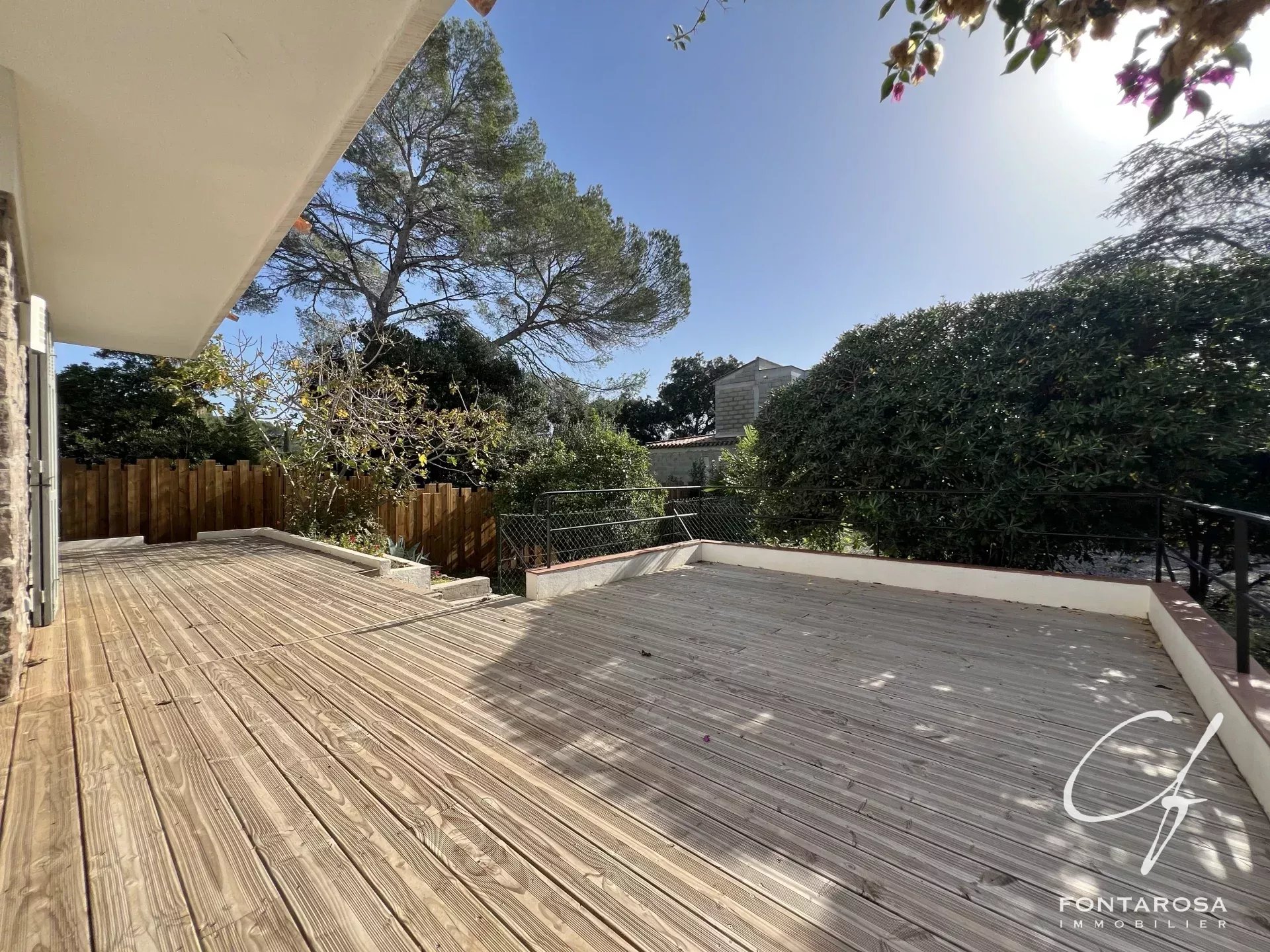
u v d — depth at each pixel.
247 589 4.56
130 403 9.65
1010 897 1.30
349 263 11.54
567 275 12.35
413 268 12.15
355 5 1.73
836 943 1.16
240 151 2.60
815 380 5.96
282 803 1.62
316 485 7.34
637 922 1.20
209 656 2.96
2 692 2.30
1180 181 6.91
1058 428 4.36
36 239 3.50
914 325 5.45
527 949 1.12
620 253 12.50
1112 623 3.62
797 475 5.99
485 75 10.88
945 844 1.49
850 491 5.52
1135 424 4.05
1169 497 3.43
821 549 5.86
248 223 3.34
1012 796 1.72
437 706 2.34
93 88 2.15
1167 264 4.46
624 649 3.11
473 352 12.28
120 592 4.45
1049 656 2.99
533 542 7.95
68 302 4.77
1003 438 4.55
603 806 1.64
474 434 8.60
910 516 5.05
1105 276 4.51
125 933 1.15
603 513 7.84
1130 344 4.32
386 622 3.61
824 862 1.41
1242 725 1.85
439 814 1.58
